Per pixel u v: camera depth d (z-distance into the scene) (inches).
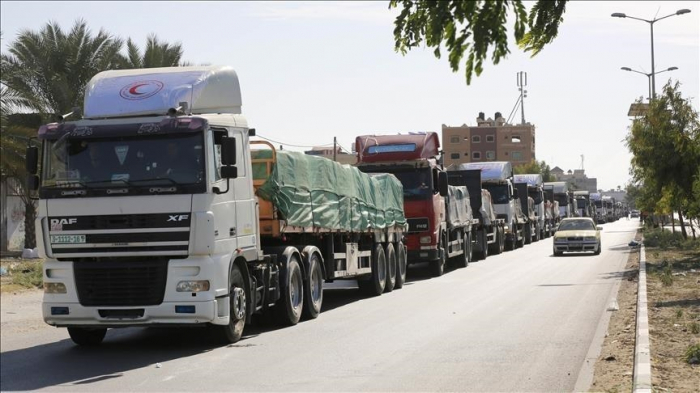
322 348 806.5
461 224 2041.1
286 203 985.5
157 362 757.9
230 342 855.1
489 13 247.3
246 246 872.9
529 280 1637.6
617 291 1380.4
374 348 799.7
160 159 790.5
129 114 822.5
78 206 796.6
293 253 1016.9
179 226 778.2
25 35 2390.5
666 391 562.6
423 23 291.1
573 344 812.6
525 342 827.4
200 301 781.3
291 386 618.2
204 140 788.6
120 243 786.8
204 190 782.5
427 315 1072.2
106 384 651.5
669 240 3019.2
